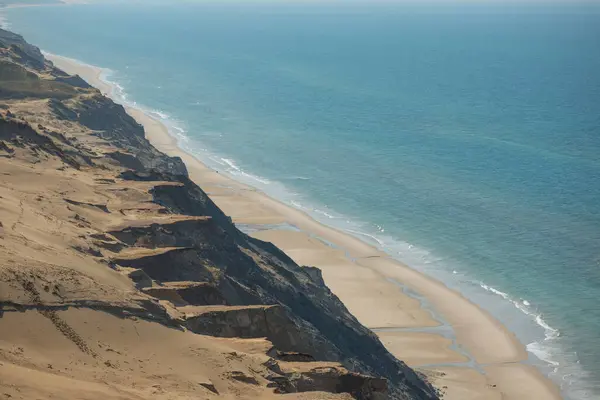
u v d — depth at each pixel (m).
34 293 34.03
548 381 68.38
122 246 50.75
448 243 98.06
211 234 58.84
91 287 36.41
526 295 84.12
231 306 47.25
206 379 34.59
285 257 72.94
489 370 69.81
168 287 46.28
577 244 97.12
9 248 37.59
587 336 75.88
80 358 32.47
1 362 29.17
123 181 66.00
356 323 67.69
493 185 121.81
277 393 36.06
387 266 91.00
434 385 66.44
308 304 62.31
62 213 52.25
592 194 116.69
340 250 95.38
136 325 36.09
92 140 95.69
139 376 32.88
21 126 68.62
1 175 58.28
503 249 96.06
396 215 108.44
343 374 41.09
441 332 76.19
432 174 128.62
